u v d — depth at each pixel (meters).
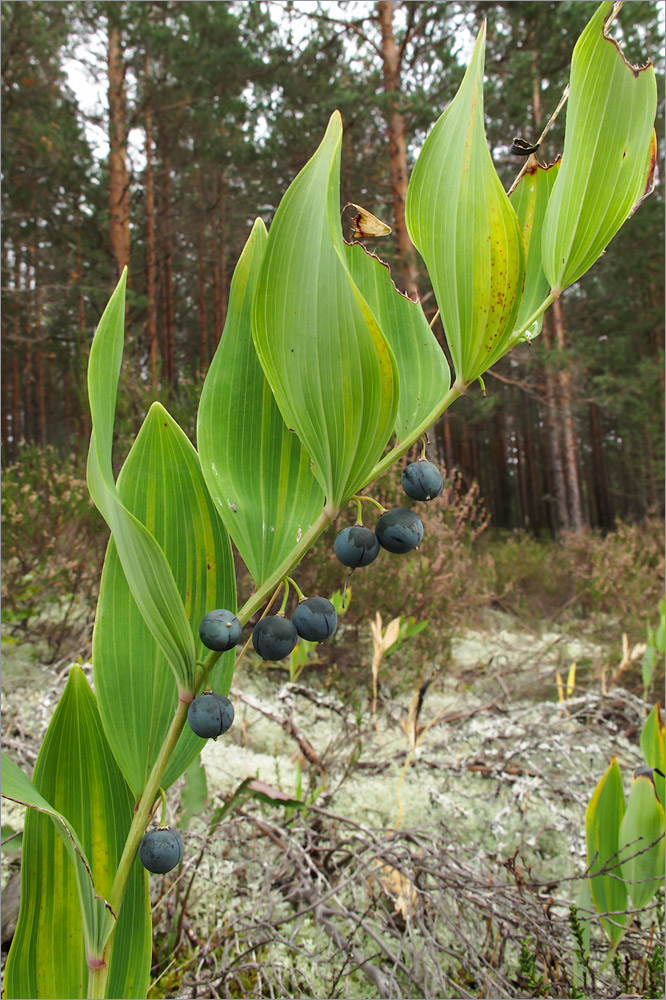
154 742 0.17
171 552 0.17
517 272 0.14
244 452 0.17
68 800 0.18
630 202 0.15
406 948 0.28
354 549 0.15
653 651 0.60
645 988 0.29
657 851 0.29
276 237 0.14
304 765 0.49
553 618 1.08
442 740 0.55
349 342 0.14
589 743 0.58
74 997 0.17
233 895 0.35
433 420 0.15
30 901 0.17
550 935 0.31
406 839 0.37
